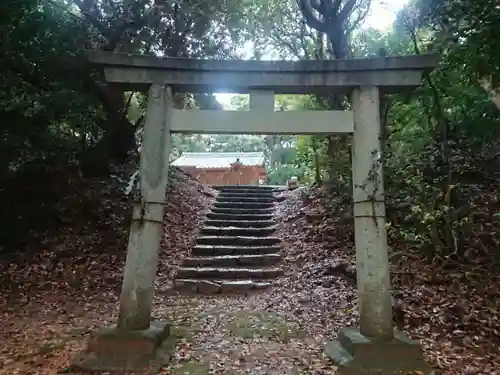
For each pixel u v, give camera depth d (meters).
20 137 6.91
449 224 6.41
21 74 6.79
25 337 4.73
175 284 7.27
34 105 6.73
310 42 11.05
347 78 4.31
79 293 6.59
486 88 5.91
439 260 6.41
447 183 7.30
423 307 5.34
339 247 8.36
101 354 3.85
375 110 4.25
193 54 9.66
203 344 4.56
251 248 8.84
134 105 11.63
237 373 3.79
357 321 5.27
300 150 12.80
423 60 4.18
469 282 5.81
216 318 5.63
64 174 8.76
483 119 8.66
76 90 7.61
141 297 4.08
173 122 4.35
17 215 8.01
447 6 6.04
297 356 4.22
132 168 10.72
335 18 8.65
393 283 6.07
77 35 7.51
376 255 4.04
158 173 4.25
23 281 6.77
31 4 6.61
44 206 8.38
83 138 9.27
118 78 4.36
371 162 4.16
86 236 8.16
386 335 3.92
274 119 4.32
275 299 6.61
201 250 8.80
